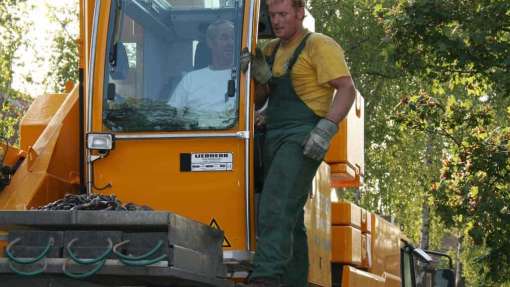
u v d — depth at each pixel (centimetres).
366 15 3047
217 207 738
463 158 1969
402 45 1823
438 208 1967
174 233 577
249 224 735
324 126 721
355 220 1051
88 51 767
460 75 1889
